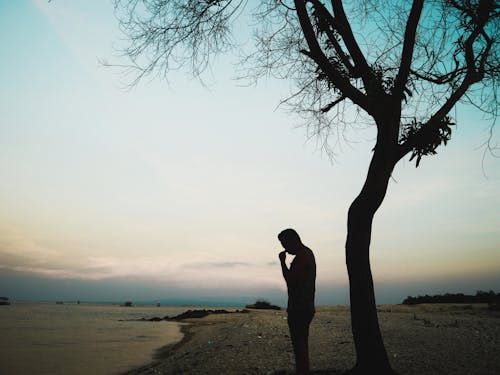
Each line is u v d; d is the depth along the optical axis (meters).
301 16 6.27
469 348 7.93
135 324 27.05
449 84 7.41
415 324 13.48
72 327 23.31
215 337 14.42
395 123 5.87
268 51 7.92
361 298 5.36
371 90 6.21
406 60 5.81
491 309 21.42
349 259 5.54
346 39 6.32
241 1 7.41
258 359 7.81
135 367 9.59
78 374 8.75
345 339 10.34
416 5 5.74
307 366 4.82
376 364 5.14
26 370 9.26
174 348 13.45
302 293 4.92
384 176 5.66
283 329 13.81
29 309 54.22
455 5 7.08
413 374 5.58
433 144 6.03
